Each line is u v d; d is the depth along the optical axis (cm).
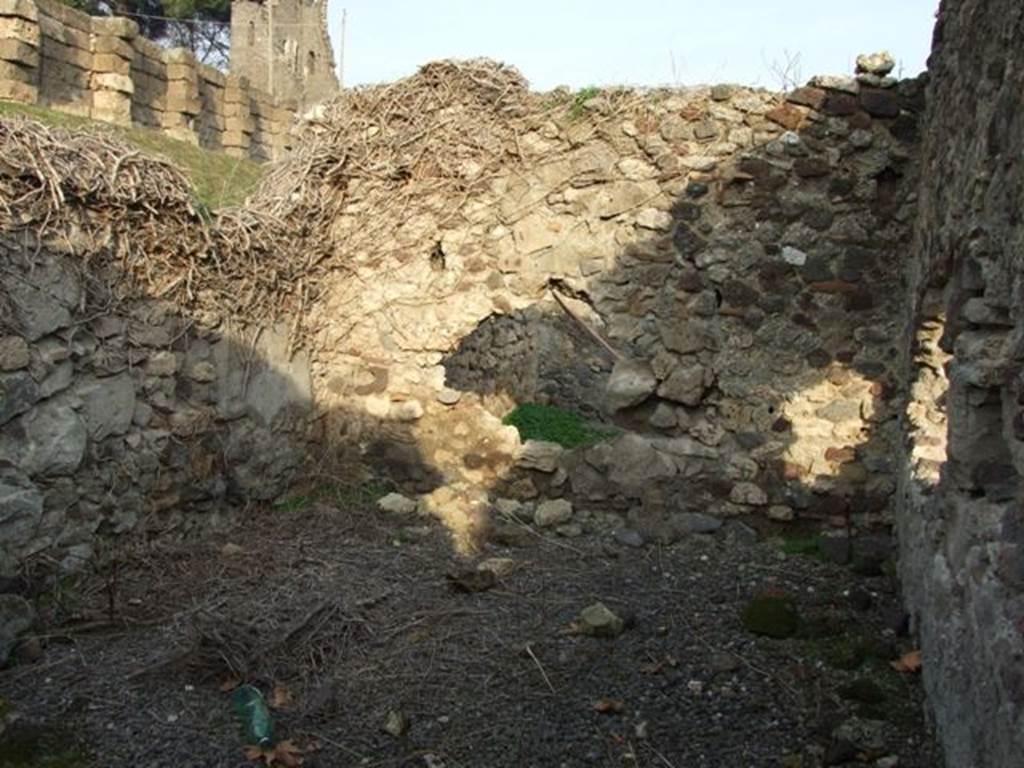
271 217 616
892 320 603
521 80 646
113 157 485
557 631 459
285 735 363
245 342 598
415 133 657
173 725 364
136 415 513
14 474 430
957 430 336
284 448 637
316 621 450
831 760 353
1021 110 291
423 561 553
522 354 1014
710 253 622
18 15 991
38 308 444
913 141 595
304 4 2516
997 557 283
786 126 609
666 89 626
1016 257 293
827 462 605
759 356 618
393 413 671
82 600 457
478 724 376
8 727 354
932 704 374
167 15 2634
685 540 606
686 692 403
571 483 635
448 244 666
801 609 490
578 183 642
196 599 473
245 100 1436
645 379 628
